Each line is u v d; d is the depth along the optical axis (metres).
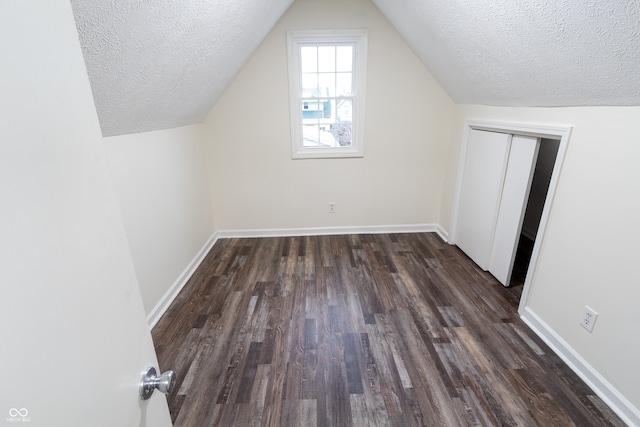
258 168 3.18
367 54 2.86
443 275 2.55
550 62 1.44
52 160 0.42
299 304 2.19
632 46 1.03
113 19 0.95
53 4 0.43
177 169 2.43
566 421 1.34
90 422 0.47
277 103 2.97
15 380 0.34
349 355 1.72
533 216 3.10
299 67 2.93
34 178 0.38
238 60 2.47
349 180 3.27
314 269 2.67
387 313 2.07
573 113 1.61
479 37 1.74
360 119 3.06
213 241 3.26
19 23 0.36
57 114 0.43
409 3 2.09
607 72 1.22
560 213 1.70
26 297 0.36
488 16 1.51
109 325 0.54
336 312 2.09
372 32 2.79
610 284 1.40
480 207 2.63
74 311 0.45
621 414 1.35
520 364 1.64
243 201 3.29
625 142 1.32
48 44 0.41
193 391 1.51
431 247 3.08
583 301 1.54
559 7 1.13
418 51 2.71
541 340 1.81
